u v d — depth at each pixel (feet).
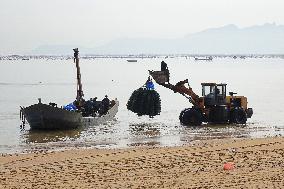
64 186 52.49
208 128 110.52
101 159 68.49
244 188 50.78
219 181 53.98
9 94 241.14
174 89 117.91
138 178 56.08
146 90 126.52
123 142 92.22
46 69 648.79
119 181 54.65
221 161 66.23
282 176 56.34
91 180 55.26
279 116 136.36
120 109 158.71
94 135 102.53
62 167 62.85
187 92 116.78
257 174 57.47
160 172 59.31
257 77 411.75
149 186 52.08
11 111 156.97
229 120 116.98
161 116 138.62
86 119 115.34
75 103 123.95
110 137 99.25
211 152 73.31
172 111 154.30
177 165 63.57
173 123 121.70
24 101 203.41
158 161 66.39
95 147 86.53
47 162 67.51
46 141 95.25
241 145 80.38
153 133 104.22
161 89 274.57
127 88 296.92
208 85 116.67
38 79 389.60
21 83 335.67
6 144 91.25
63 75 470.39
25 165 65.51
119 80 390.01
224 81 352.49
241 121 116.98
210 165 63.46
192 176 56.85
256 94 229.45
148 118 133.69
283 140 86.22
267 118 130.93
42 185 52.95
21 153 79.46
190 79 378.53
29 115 110.01
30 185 52.95
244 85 303.68
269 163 64.64
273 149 76.02
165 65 119.65
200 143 88.38
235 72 524.11
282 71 549.54
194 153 72.38
